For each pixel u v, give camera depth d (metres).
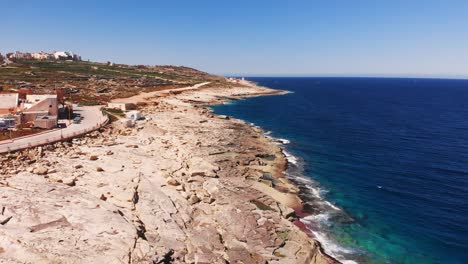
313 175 52.28
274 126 93.88
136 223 28.52
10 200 28.69
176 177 41.38
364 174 53.38
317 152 66.00
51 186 33.12
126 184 35.81
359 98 195.50
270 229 31.86
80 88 122.25
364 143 74.75
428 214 39.75
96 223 26.97
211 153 54.19
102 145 51.00
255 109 130.75
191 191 38.00
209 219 32.66
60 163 40.56
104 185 35.28
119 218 28.39
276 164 56.03
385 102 172.00
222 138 66.38
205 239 28.83
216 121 87.25
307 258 28.94
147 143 55.69
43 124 55.81
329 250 31.67
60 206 28.89
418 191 46.69
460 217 39.09
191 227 30.80
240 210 34.34
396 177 52.22
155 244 26.05
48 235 24.47
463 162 60.41
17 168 37.47
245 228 31.50
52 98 62.03
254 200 38.09
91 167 40.28
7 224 25.03
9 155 39.97
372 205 41.91
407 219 38.41
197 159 49.22
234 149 59.41
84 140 51.88
